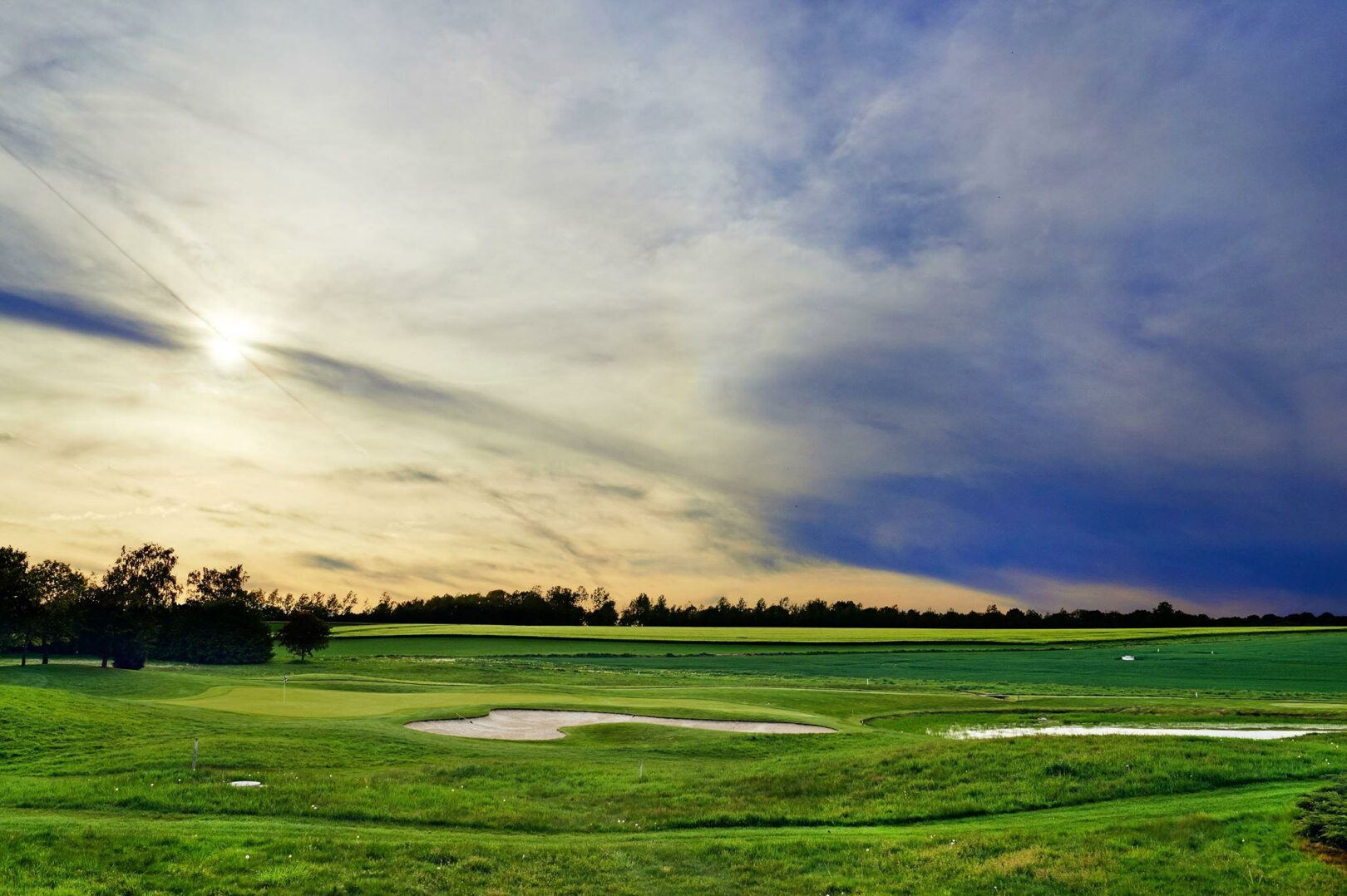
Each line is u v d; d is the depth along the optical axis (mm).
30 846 25266
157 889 23453
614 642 174625
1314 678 114438
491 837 29719
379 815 31469
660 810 33500
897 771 36844
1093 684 109000
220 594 137875
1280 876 23344
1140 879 23984
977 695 94750
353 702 68438
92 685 75438
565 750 47344
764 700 81250
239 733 45156
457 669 124875
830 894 24594
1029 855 25938
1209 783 32844
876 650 163375
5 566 97000
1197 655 147000
